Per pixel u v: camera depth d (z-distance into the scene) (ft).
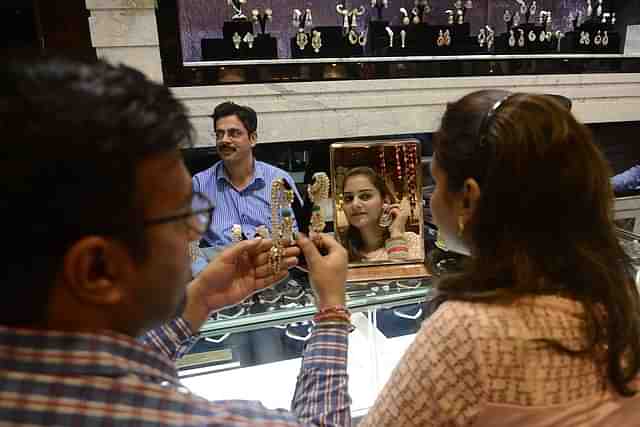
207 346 4.19
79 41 8.37
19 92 1.07
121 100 1.16
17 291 1.11
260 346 4.26
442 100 10.28
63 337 1.17
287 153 9.90
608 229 1.86
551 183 1.71
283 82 9.32
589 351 1.73
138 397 1.21
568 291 1.77
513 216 1.76
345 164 4.27
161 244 1.26
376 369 4.12
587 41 11.49
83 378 1.17
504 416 1.72
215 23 10.48
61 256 1.09
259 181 7.22
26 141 1.02
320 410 1.93
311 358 2.13
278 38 10.93
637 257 3.99
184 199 1.32
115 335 1.24
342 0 11.05
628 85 11.46
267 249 2.56
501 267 1.81
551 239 1.76
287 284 3.92
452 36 10.41
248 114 7.06
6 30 8.04
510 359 1.71
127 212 1.13
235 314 3.64
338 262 2.45
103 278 1.16
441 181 2.03
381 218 4.25
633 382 1.84
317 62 9.45
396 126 10.18
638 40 11.57
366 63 9.70
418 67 10.03
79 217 1.07
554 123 1.73
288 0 10.77
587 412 1.75
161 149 1.20
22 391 1.13
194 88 8.85
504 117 1.76
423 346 1.87
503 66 10.53
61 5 8.14
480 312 1.78
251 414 1.48
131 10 8.04
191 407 1.29
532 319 1.73
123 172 1.11
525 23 11.52
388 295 3.94
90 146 1.05
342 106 9.75
